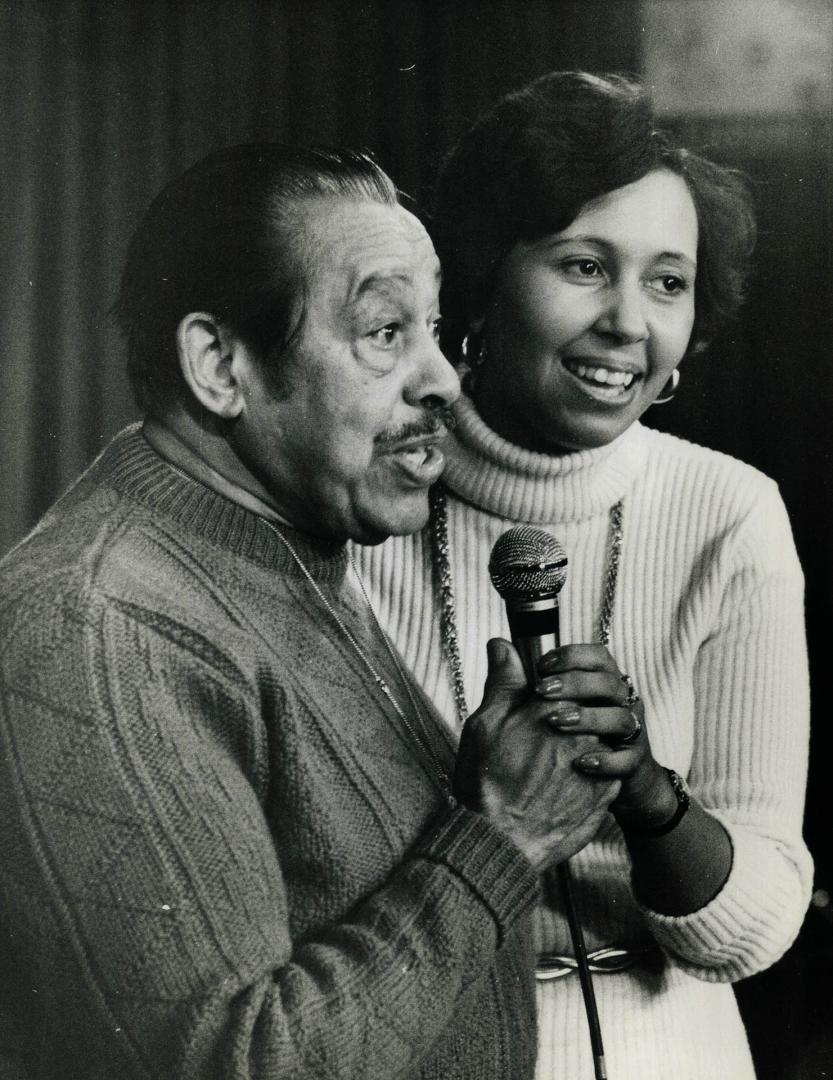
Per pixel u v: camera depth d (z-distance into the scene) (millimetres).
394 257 1758
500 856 1659
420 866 1632
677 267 2512
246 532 1736
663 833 2166
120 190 3758
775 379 3480
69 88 3736
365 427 1766
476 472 2549
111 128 3752
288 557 1782
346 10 3654
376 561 2584
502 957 1817
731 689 2508
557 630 1965
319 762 1638
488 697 1860
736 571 2525
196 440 1745
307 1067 1422
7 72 3713
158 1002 1408
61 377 3783
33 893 1434
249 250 1713
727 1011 2580
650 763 2078
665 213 2469
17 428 3773
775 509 2600
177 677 1513
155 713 1469
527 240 2486
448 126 3625
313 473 1779
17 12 3697
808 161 3430
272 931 1486
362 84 3656
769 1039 3426
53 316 3779
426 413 1820
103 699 1450
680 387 3543
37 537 1662
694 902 2244
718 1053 2455
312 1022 1440
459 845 1651
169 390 1759
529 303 2490
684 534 2555
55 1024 1506
